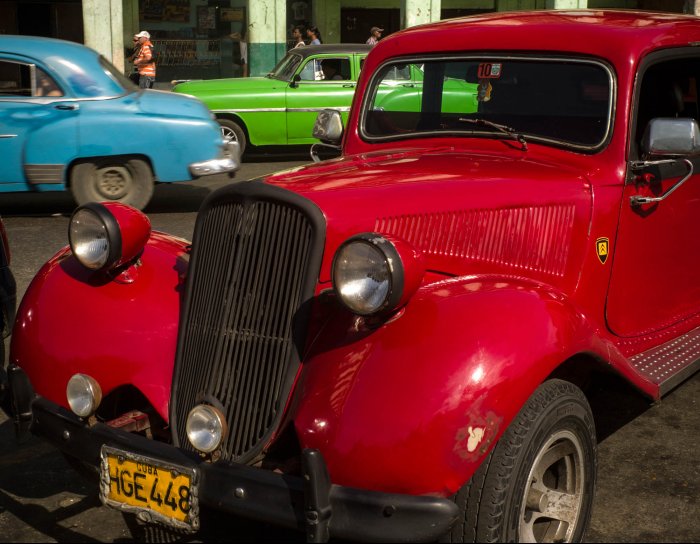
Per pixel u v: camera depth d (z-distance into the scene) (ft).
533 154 11.98
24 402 10.41
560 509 9.55
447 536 8.71
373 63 13.71
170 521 9.05
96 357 10.16
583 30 12.01
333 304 9.21
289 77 43.47
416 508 8.07
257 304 9.24
